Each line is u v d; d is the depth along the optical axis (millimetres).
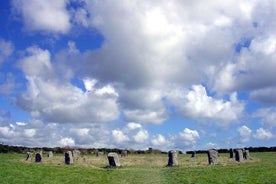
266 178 43188
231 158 81438
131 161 76062
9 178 41094
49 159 80625
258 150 124500
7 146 119250
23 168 51219
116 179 45812
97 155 104000
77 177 46062
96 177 47031
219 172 49844
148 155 108812
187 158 87062
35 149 121312
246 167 55750
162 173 52469
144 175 50062
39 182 40094
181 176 47594
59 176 46000
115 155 63750
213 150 65625
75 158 81812
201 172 50812
